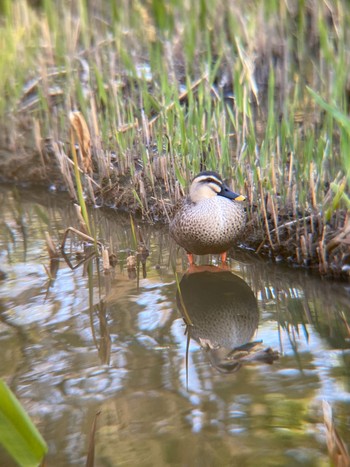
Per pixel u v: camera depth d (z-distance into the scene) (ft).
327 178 37.24
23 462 11.27
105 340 28.30
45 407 23.13
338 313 30.86
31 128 54.44
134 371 25.54
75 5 50.06
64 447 20.84
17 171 53.26
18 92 52.60
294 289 33.96
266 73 47.96
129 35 44.65
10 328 29.63
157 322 30.19
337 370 25.00
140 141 43.96
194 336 28.66
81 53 50.14
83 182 49.14
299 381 24.21
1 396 10.99
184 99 49.34
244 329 29.50
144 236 42.29
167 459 19.98
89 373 25.45
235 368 25.54
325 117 33.47
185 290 33.76
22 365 26.23
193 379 24.71
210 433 21.07
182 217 34.99
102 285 34.58
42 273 36.37
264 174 37.55
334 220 35.53
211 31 42.80
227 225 34.35
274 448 20.25
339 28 31.12
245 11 40.09
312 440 20.48
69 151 51.06
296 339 28.19
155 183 45.39
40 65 50.75
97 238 41.91
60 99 53.62
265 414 22.12
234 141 45.32
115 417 22.20
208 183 34.53
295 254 36.29
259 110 45.32
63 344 28.09
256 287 34.32
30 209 48.06
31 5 58.80
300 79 35.81
